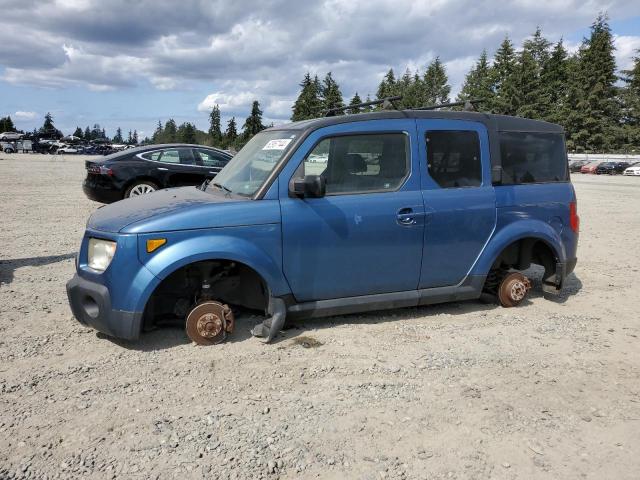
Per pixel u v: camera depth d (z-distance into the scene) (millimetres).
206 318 4125
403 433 3006
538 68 67250
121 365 3775
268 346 4176
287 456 2758
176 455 2738
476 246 4898
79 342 4180
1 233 8812
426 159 4672
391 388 3535
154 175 10766
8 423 2990
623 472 2721
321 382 3592
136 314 3824
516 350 4250
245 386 3502
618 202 17016
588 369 3928
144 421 3045
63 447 2781
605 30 68438
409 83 86500
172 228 3881
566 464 2773
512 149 5109
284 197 4199
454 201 4734
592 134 66125
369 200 4414
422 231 4609
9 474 2549
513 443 2945
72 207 12234
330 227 4277
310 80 78125
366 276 4496
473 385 3621
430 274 4746
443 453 2834
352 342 4305
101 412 3133
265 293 4359
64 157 54125
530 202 5117
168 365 3793
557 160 5402
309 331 4523
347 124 4457
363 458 2766
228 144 97000
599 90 64562
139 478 2553
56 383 3480
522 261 5375
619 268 7344
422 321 4871
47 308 4973
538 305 5488
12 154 60000
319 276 4332
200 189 4859
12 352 3951
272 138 4695
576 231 5465
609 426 3150
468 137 4883
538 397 3475
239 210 4055
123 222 3947
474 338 4480
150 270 3822
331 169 4395
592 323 4973
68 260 6961
